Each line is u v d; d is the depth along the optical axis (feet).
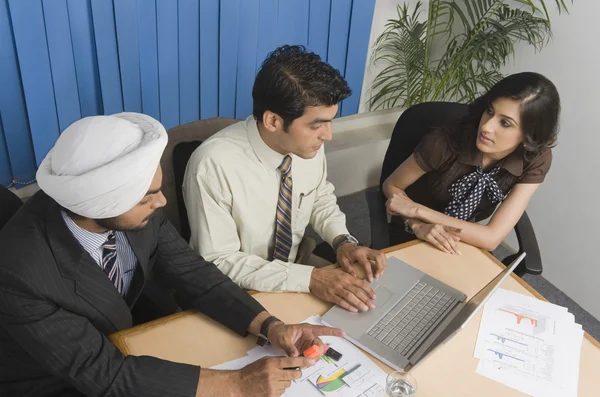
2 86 6.36
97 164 3.14
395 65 10.14
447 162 5.79
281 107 4.12
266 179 4.80
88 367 3.35
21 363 3.73
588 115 7.45
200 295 4.16
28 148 6.95
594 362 3.99
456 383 3.68
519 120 5.06
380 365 3.76
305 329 3.84
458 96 10.03
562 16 7.59
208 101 8.13
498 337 4.12
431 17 9.14
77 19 6.44
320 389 3.51
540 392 3.68
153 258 4.27
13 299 3.22
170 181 5.18
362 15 8.87
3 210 3.99
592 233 7.72
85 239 3.60
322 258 5.80
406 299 4.38
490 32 8.60
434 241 5.14
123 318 3.89
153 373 3.39
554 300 8.23
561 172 8.00
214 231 4.68
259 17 7.86
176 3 7.03
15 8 5.92
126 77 7.09
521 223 5.72
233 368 3.64
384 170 6.48
